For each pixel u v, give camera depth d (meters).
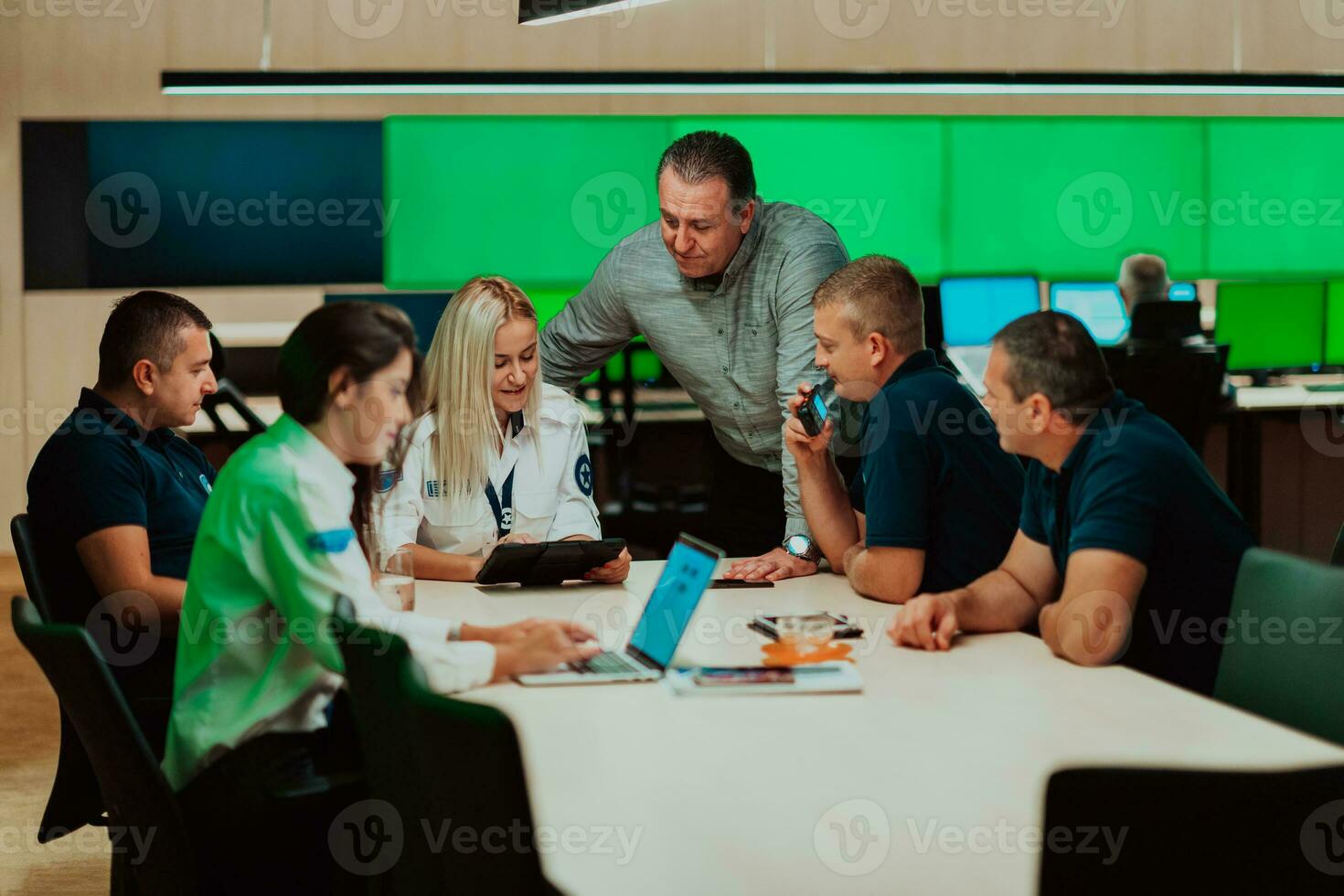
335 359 1.69
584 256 7.74
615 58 7.46
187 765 1.73
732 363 3.15
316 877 1.74
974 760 1.40
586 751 1.45
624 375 5.53
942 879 1.08
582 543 2.46
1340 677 1.61
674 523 5.51
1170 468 1.93
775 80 5.13
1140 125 8.02
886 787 1.31
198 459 2.74
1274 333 6.56
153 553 2.50
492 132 7.59
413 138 7.53
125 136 7.25
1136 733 1.50
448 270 7.64
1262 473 5.95
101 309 7.18
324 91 5.11
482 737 1.08
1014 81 5.21
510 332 2.62
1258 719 1.56
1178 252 8.16
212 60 7.24
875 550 2.29
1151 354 5.14
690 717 1.59
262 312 7.39
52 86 7.17
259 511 1.67
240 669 1.72
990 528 2.31
